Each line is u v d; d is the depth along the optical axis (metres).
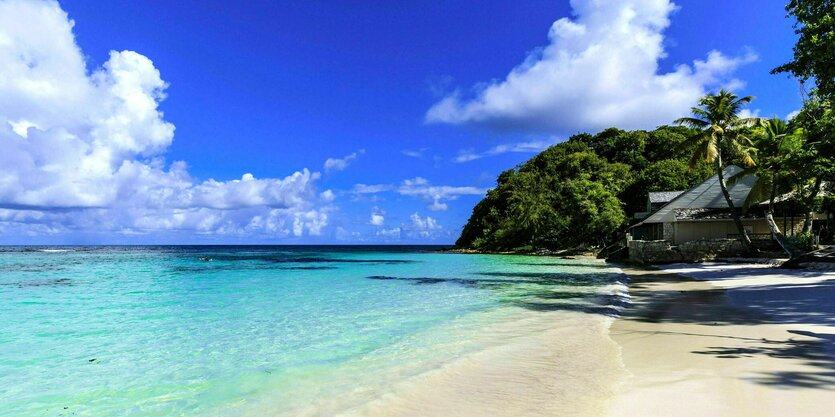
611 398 5.45
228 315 13.20
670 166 57.53
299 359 8.09
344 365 7.60
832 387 5.49
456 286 21.30
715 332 9.23
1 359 8.38
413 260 52.41
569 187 55.41
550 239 61.41
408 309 13.98
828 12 18.45
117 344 9.55
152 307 14.98
